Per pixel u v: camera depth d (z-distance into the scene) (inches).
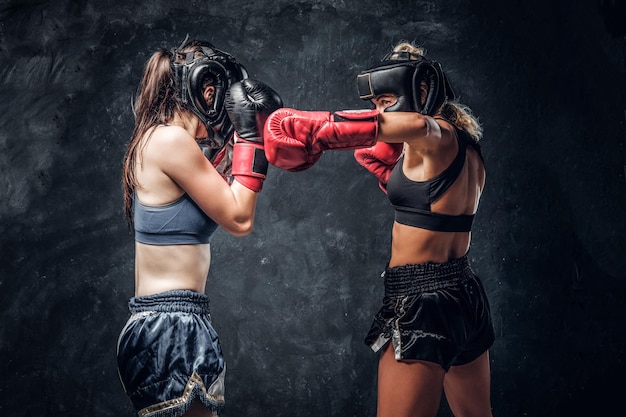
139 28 159.8
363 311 161.8
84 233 157.9
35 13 156.6
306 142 89.5
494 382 162.2
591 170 164.6
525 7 164.9
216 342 90.7
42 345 155.6
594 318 163.5
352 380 160.9
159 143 90.0
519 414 161.8
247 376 160.1
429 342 93.0
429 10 163.9
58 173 157.5
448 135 96.3
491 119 164.7
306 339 161.0
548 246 163.9
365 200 162.6
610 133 164.6
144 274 91.9
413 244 98.1
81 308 157.2
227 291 160.7
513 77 164.9
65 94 157.8
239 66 97.0
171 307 88.7
